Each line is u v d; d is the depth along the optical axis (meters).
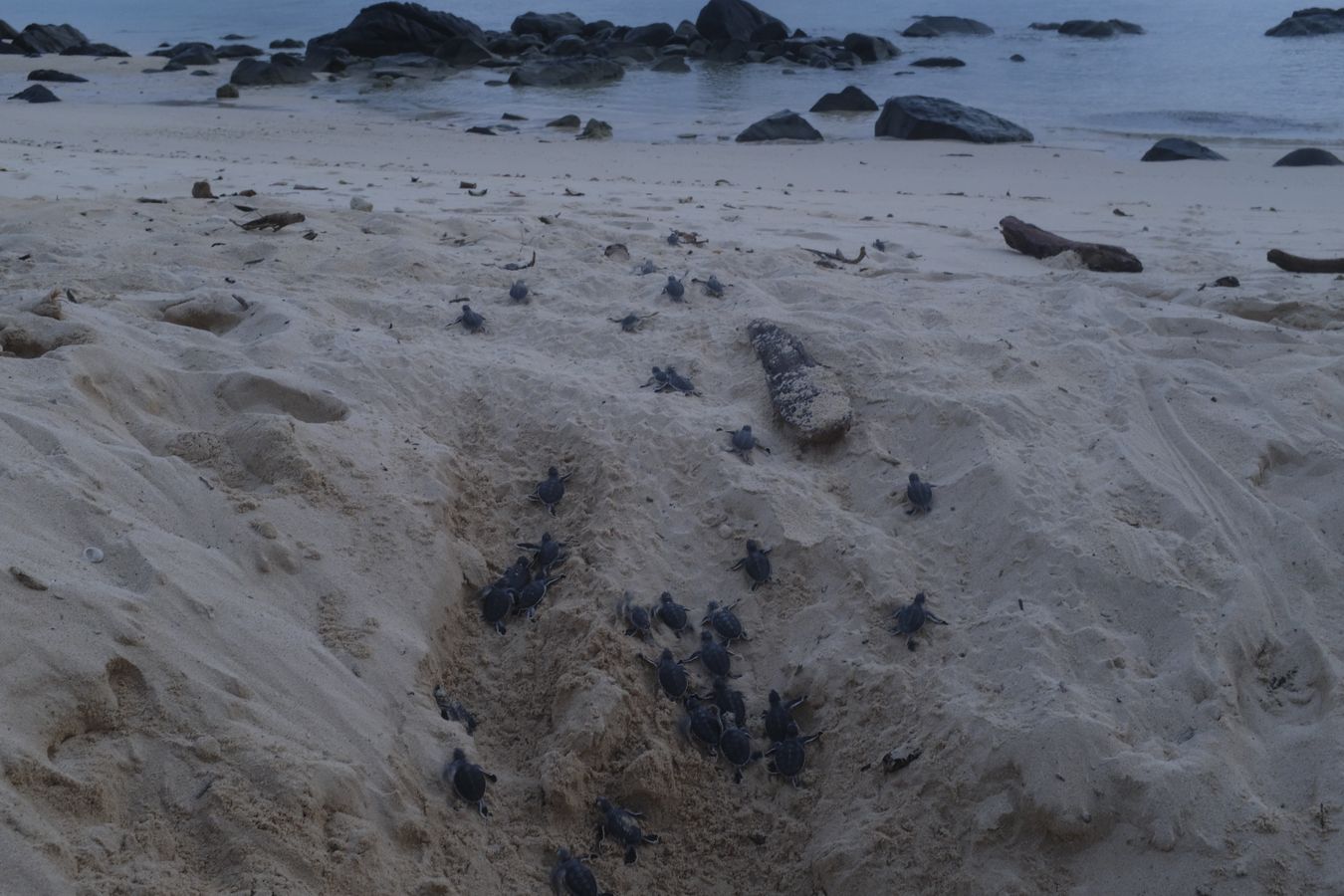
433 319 2.16
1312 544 1.52
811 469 1.75
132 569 1.24
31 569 1.15
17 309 1.78
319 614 1.35
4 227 2.59
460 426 1.82
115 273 2.20
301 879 1.04
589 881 1.19
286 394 1.73
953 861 1.24
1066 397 1.85
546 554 1.56
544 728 1.38
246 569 1.35
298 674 1.24
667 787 1.34
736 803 1.36
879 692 1.40
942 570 1.55
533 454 1.77
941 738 1.32
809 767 1.39
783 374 1.88
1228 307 2.32
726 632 1.49
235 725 1.14
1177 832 1.18
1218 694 1.30
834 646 1.46
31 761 1.00
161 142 5.91
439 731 1.29
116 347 1.70
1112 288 2.50
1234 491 1.63
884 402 1.84
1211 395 1.86
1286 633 1.41
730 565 1.59
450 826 1.21
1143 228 3.60
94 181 3.63
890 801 1.30
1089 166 5.59
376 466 1.60
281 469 1.51
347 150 5.84
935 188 4.86
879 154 6.12
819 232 3.25
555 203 3.64
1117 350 2.01
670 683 1.41
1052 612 1.43
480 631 1.50
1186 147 5.90
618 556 1.56
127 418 1.60
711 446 1.74
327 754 1.17
